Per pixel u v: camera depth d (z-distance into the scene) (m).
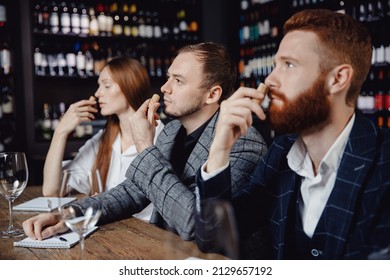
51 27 4.23
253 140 1.50
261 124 4.62
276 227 1.17
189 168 1.52
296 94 1.00
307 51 0.98
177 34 4.90
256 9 4.93
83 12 4.45
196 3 4.96
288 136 1.24
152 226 1.43
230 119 1.09
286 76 1.01
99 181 1.70
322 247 1.07
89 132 4.35
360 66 1.00
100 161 2.15
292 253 1.14
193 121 1.62
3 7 3.99
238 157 1.46
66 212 1.04
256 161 1.47
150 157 1.40
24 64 4.00
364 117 1.06
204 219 0.75
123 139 2.20
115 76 2.19
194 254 0.77
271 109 1.03
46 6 4.26
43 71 4.25
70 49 4.45
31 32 4.02
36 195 2.04
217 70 1.57
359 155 1.01
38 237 1.26
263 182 1.24
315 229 1.07
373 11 3.71
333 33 0.98
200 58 1.56
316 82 0.99
